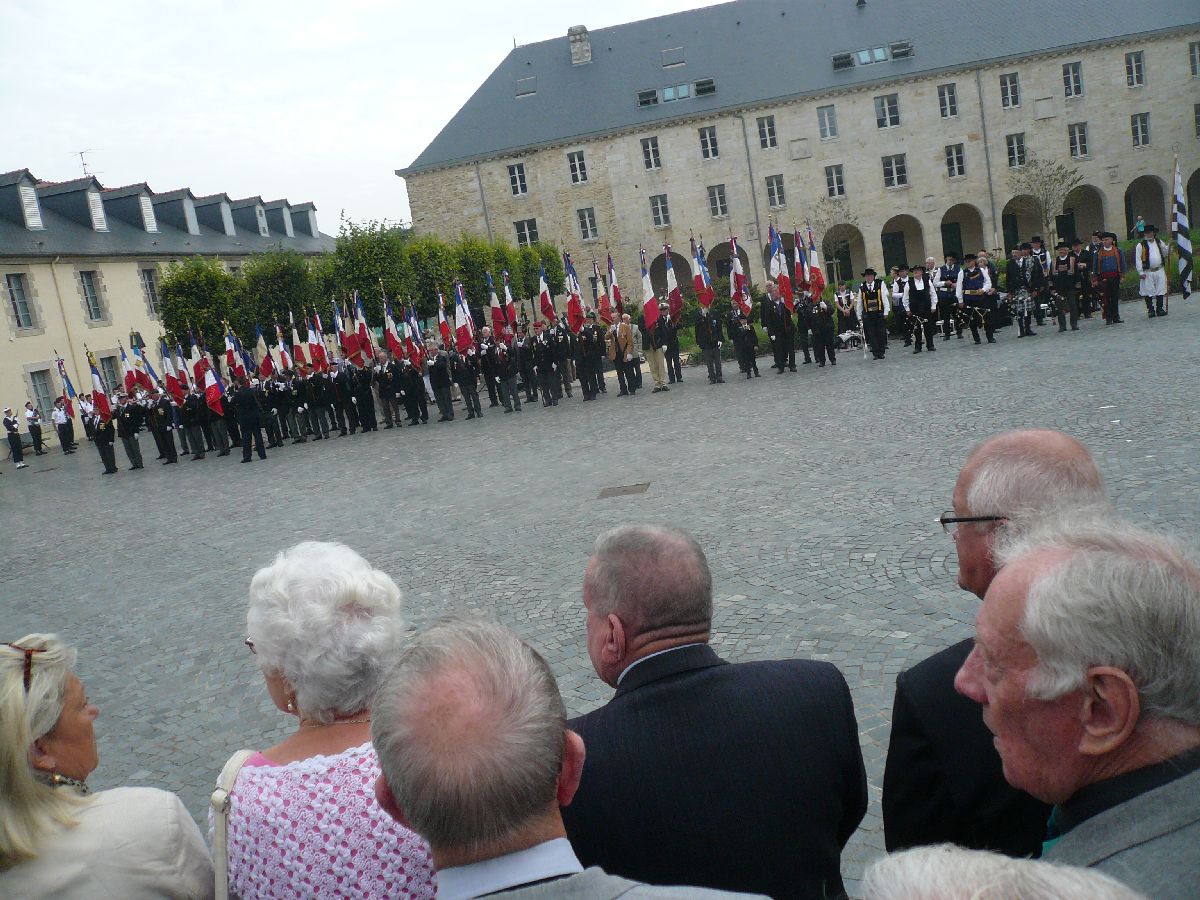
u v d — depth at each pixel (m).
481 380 30.95
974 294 19.77
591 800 1.98
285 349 24.36
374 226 33.84
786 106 47.88
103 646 8.05
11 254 33.81
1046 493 2.00
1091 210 49.38
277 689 2.22
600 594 2.17
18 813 1.91
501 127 51.16
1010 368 15.43
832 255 48.62
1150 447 8.88
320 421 22.39
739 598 6.73
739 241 49.16
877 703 4.92
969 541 2.09
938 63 47.00
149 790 2.10
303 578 2.16
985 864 0.87
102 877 1.92
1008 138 47.16
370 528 11.02
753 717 2.05
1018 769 1.32
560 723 1.48
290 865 1.91
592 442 14.91
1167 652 1.17
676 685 2.07
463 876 1.38
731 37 50.94
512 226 50.97
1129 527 1.35
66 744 2.10
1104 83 46.62
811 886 2.02
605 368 30.08
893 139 47.53
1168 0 47.09
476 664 1.47
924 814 2.11
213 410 21.84
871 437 11.59
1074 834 1.22
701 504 9.59
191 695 6.62
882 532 7.71
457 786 1.34
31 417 32.34
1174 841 1.12
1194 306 20.62
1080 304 21.17
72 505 17.53
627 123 49.22
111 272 39.72
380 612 2.19
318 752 2.07
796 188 48.44
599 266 50.47
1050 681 1.23
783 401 16.05
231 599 8.93
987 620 1.35
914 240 50.25
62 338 36.47
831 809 2.09
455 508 11.38
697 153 48.88
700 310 20.22
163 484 18.58
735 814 1.96
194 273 34.94
